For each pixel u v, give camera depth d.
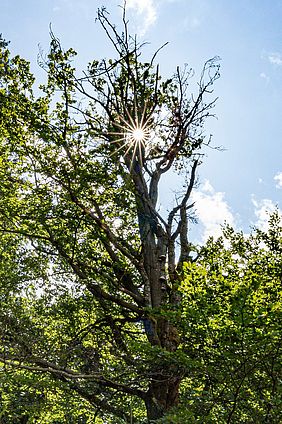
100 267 14.52
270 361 7.67
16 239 14.87
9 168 14.58
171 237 14.62
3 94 14.27
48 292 13.80
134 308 13.21
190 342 8.74
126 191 14.10
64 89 15.11
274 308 7.55
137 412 14.31
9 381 11.59
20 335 10.95
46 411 14.22
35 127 13.86
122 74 15.92
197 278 8.50
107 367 11.62
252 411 7.89
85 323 14.59
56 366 10.90
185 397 8.66
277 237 14.91
